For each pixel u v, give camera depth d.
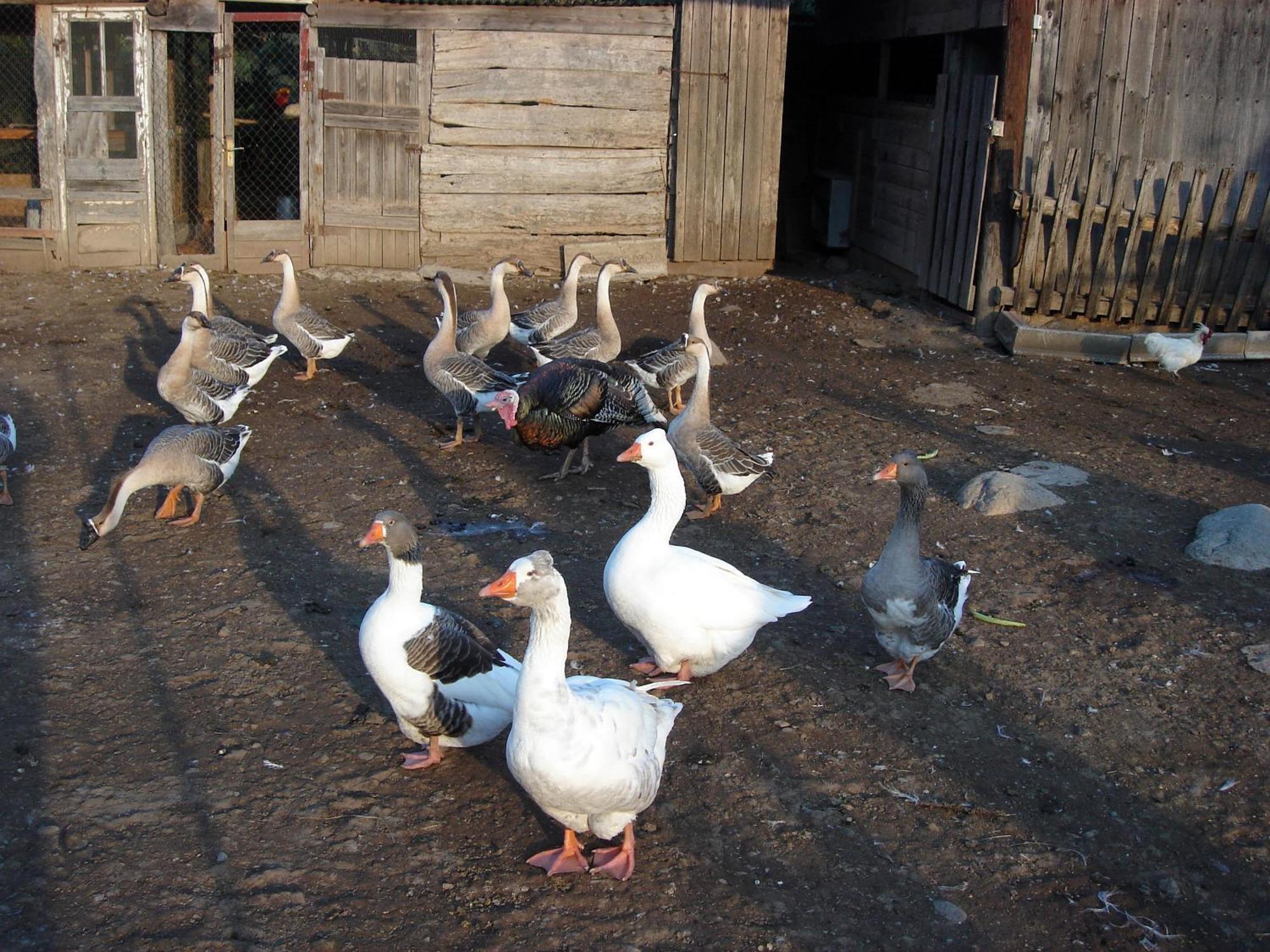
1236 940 4.79
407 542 5.38
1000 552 8.28
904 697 6.46
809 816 5.43
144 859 4.92
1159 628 7.20
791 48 21.22
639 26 16.20
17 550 7.85
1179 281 13.38
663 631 6.24
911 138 16.22
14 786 5.32
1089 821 5.48
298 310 11.86
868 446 10.42
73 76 15.58
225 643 6.72
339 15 15.70
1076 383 12.32
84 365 11.99
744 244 17.16
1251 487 9.57
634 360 11.77
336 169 16.28
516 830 5.30
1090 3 13.02
